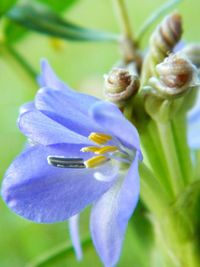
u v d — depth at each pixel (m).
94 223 0.08
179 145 0.09
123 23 0.11
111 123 0.07
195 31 0.19
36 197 0.08
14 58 0.12
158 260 0.09
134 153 0.08
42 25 0.12
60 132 0.08
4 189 0.08
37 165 0.08
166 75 0.08
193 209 0.09
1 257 0.17
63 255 0.10
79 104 0.08
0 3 0.11
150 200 0.09
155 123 0.08
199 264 0.09
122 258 0.15
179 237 0.09
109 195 0.08
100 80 0.11
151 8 0.19
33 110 0.08
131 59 0.11
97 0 0.20
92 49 0.19
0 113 0.19
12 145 0.18
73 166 0.08
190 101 0.09
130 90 0.08
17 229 0.17
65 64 0.19
